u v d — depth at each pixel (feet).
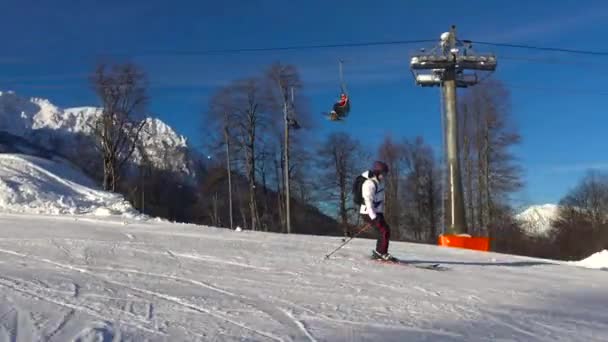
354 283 24.47
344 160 130.93
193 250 31.83
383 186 32.27
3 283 20.04
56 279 21.36
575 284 28.48
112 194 70.79
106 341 13.93
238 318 17.10
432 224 136.87
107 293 19.44
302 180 119.24
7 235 34.17
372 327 16.96
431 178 137.39
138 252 29.91
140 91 105.81
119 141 104.47
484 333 17.01
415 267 30.58
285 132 99.09
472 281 27.17
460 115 113.19
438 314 19.29
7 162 71.61
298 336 15.43
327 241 42.22
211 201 140.87
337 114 64.59
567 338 16.90
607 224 130.72
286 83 108.27
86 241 32.81
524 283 27.71
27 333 14.32
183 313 17.30
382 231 31.63
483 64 62.23
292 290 22.09
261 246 35.76
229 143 114.83
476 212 113.91
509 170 111.86
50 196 60.95
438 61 61.98
